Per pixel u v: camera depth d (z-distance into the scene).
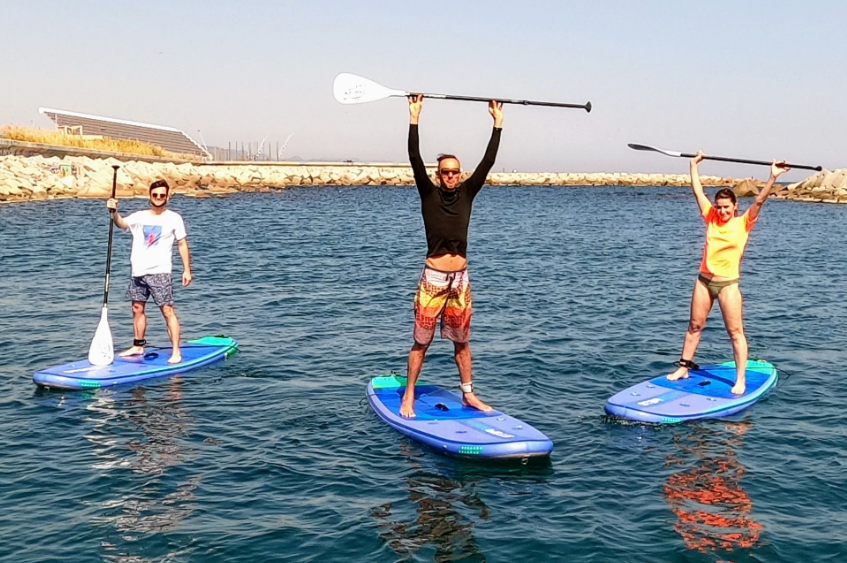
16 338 10.93
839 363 10.07
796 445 7.15
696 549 5.30
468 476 6.49
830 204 55.22
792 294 15.65
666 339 11.38
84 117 88.19
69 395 8.37
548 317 12.94
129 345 10.69
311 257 20.98
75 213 32.66
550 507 5.93
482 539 5.43
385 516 5.75
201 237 26.02
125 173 51.09
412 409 7.62
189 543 5.30
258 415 7.85
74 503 5.85
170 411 7.91
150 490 6.09
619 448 7.10
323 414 7.91
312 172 82.81
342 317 12.80
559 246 25.33
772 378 8.93
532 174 111.69
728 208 8.23
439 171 7.14
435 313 7.34
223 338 10.59
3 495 5.95
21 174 43.12
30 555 5.11
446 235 7.18
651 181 112.94
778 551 5.28
